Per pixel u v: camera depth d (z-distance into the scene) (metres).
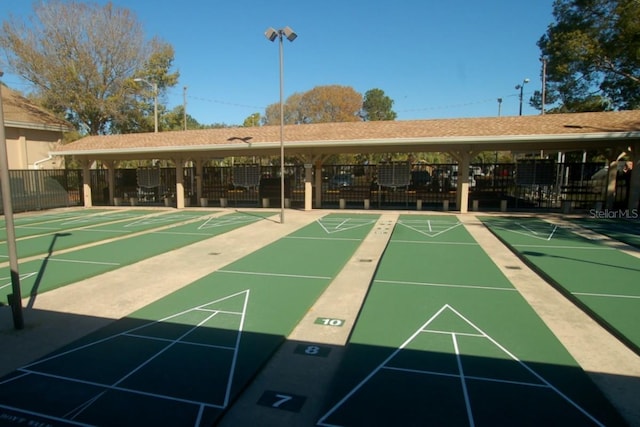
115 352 4.76
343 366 4.34
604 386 3.94
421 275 7.92
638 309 5.82
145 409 3.62
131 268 8.80
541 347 4.76
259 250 10.55
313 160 19.94
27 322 5.74
